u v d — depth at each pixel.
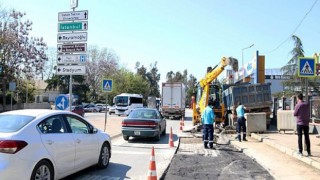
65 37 14.24
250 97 23.44
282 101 26.45
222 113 24.38
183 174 9.91
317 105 20.67
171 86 42.34
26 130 7.24
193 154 13.68
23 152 6.89
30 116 7.75
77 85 84.31
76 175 9.40
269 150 14.38
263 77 30.48
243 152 14.21
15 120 7.50
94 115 50.59
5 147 6.69
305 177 9.27
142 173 9.80
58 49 14.30
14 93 55.84
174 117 42.91
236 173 10.11
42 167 7.35
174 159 12.43
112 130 22.23
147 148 15.05
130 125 17.38
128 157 12.58
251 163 11.72
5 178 6.59
